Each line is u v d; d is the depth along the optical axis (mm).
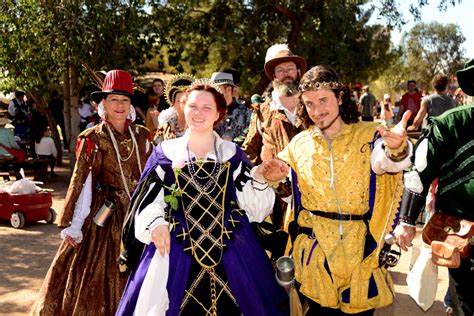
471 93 2980
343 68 17047
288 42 15648
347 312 2713
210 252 2734
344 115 2777
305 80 2768
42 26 9352
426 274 3625
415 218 2822
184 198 2777
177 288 2670
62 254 3650
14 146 10250
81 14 9617
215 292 2721
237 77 5230
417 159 2812
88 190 3613
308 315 2875
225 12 15375
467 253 2740
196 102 2787
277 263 2818
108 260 3570
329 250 2693
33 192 7246
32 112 12625
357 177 2705
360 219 2750
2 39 9406
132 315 2723
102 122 3727
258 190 2893
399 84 38875
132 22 9938
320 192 2738
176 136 4066
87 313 3506
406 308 4629
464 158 2768
